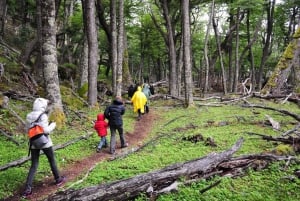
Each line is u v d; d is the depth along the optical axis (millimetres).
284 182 7602
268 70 56156
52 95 13008
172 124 15484
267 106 18406
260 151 9570
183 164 7680
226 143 10852
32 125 7645
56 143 11094
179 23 36281
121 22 21172
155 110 21031
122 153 10359
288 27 43219
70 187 7445
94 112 17391
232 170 8031
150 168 8625
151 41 44875
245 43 45781
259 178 7762
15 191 7594
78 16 32469
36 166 7656
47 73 12977
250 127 13555
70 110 15523
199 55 52500
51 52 12953
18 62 22547
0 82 17047
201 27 43344
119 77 21156
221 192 7113
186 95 21594
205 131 13023
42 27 12938
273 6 36438
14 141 10734
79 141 11805
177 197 6883
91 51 18703
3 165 8672
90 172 8500
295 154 8969
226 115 16953
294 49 23000
